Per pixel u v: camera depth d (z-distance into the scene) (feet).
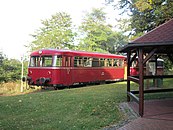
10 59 85.05
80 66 62.13
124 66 81.76
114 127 22.24
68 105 33.45
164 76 38.63
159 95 42.65
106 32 132.46
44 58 57.98
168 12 55.62
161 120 24.34
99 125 23.21
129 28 72.33
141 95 26.40
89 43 118.62
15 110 31.81
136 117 25.75
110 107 30.99
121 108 30.27
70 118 26.71
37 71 58.85
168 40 23.68
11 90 64.95
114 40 137.90
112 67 75.46
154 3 57.47
